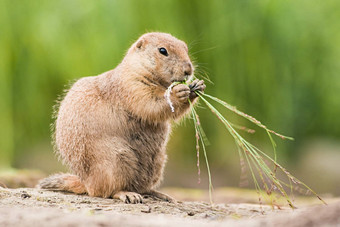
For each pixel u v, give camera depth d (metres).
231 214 6.44
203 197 10.77
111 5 16.62
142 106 7.08
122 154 7.08
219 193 11.33
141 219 4.75
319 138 19.59
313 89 19.25
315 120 19.62
